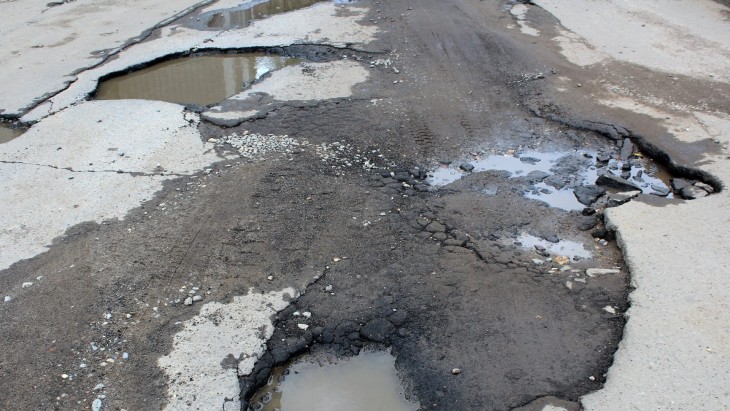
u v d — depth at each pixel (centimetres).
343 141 584
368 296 395
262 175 529
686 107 629
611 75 716
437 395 327
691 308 367
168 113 643
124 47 826
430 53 799
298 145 577
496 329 367
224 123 618
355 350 359
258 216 473
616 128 594
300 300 392
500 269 417
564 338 358
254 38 852
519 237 452
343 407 326
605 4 991
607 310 378
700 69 723
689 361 331
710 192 491
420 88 698
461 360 347
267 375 344
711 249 417
